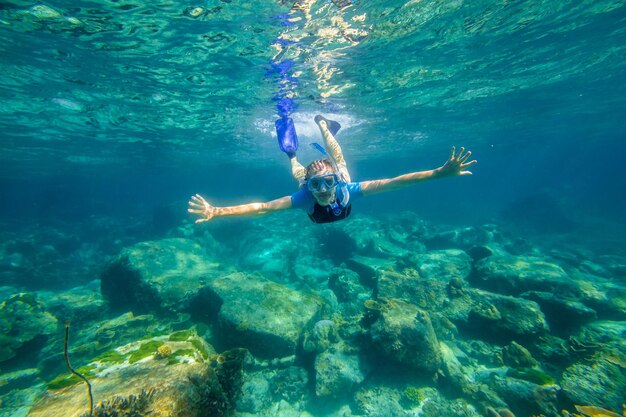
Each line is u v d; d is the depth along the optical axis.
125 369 1.48
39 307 3.98
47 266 7.80
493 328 3.36
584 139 21.00
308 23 3.60
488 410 2.40
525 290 4.07
